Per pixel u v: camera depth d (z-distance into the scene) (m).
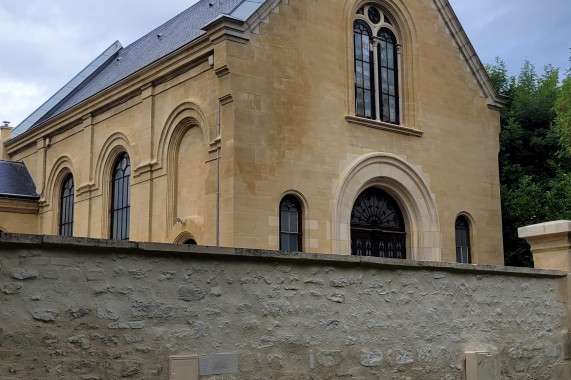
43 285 6.94
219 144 18.83
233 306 8.16
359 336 9.20
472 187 23.50
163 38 27.67
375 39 22.22
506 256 26.77
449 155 23.05
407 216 21.95
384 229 21.47
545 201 27.39
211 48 19.22
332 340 8.94
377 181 21.23
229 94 18.20
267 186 18.44
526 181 27.41
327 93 20.22
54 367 6.89
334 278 9.09
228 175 18.05
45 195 28.94
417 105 22.47
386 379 9.38
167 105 21.44
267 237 18.20
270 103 18.88
